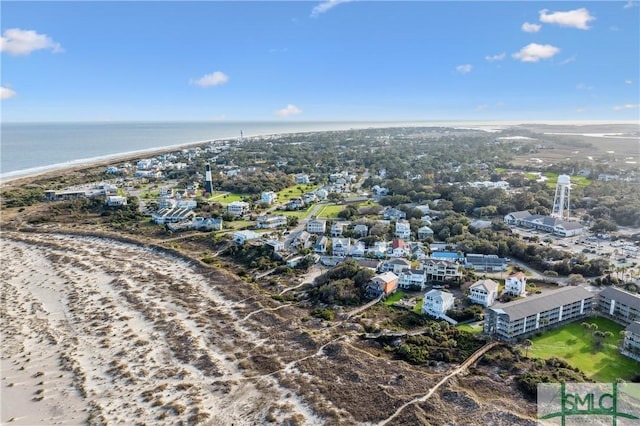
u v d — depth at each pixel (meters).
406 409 69.56
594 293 108.44
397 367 81.31
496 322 92.75
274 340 94.62
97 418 71.62
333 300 111.75
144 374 83.44
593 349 88.12
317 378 79.88
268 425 68.94
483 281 110.81
